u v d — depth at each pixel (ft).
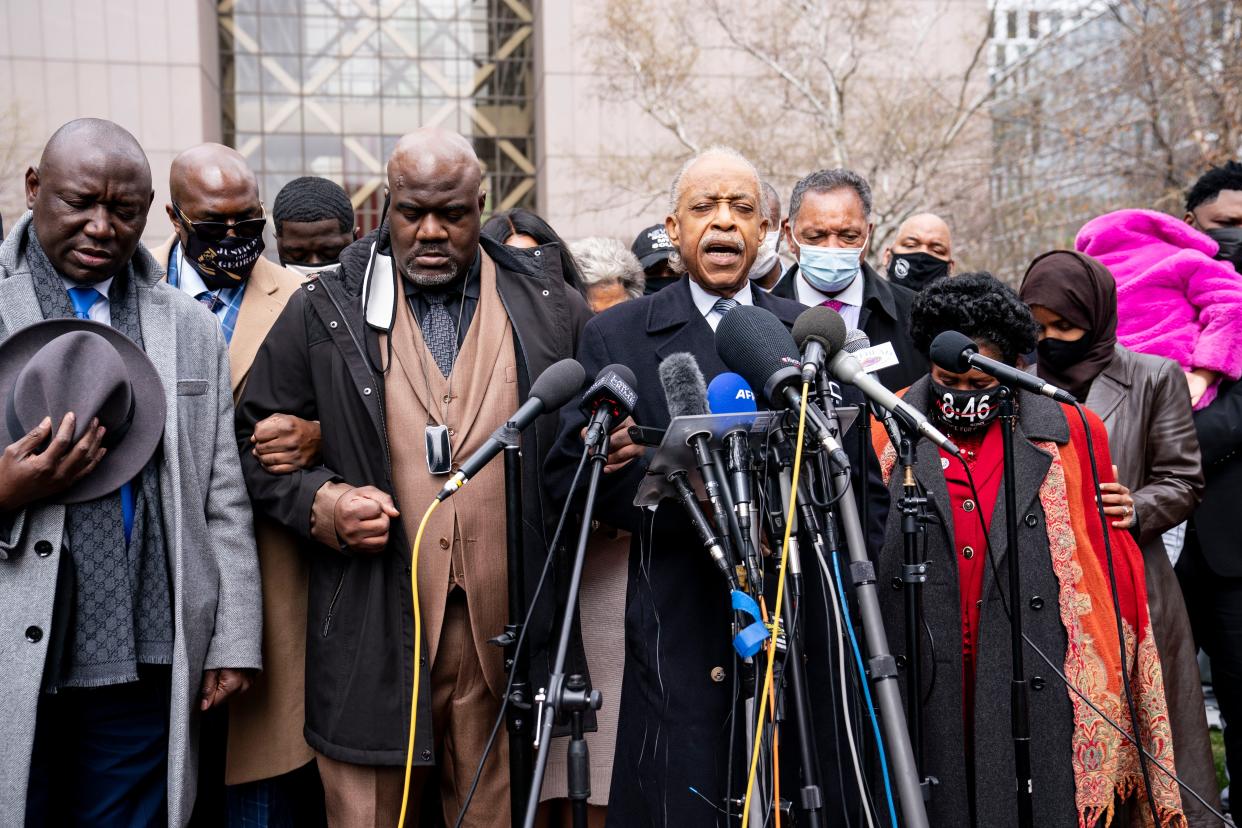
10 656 8.70
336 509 9.34
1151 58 40.47
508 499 8.22
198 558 9.65
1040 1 48.06
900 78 56.24
